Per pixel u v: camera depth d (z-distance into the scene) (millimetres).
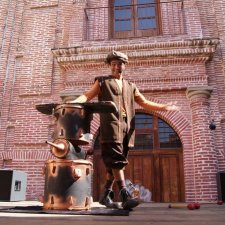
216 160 7469
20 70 9164
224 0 9148
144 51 8203
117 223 1488
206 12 9078
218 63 8445
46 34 9469
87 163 2424
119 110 2496
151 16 9414
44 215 1997
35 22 9695
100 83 2625
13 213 2150
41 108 2543
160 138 8102
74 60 8414
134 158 8008
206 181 7141
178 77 8055
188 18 8656
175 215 2127
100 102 2342
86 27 9195
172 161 7895
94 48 8328
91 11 9391
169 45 8109
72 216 1941
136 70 8266
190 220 1695
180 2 9133
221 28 8828
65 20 9547
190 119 7852
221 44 8641
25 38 9539
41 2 9891
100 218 1791
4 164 8289
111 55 2699
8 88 8984
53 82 8844
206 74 8141
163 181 7758
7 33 9602
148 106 2799
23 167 8148
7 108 8773
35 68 9070
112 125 2383
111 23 9477
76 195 2305
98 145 8102
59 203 2277
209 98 7996
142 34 9258
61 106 2395
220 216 2049
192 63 8156
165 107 2797
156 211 2652
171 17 9062
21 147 8344
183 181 7691
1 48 9406
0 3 10000
